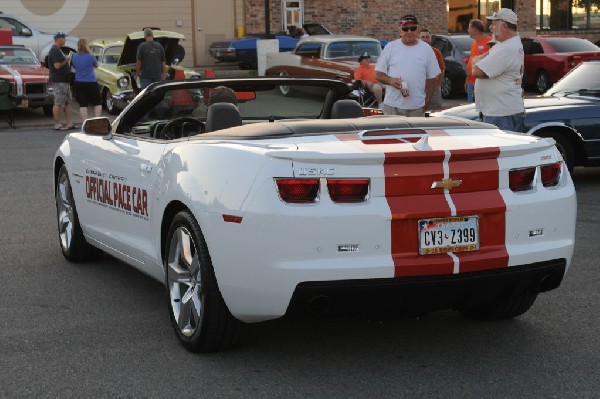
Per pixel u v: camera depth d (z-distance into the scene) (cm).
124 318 646
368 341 587
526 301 606
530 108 1187
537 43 2777
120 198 684
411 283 504
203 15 3472
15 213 1066
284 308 505
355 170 502
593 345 575
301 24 3600
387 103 1142
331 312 512
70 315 655
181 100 701
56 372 537
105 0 3322
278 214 495
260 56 2997
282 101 727
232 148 532
